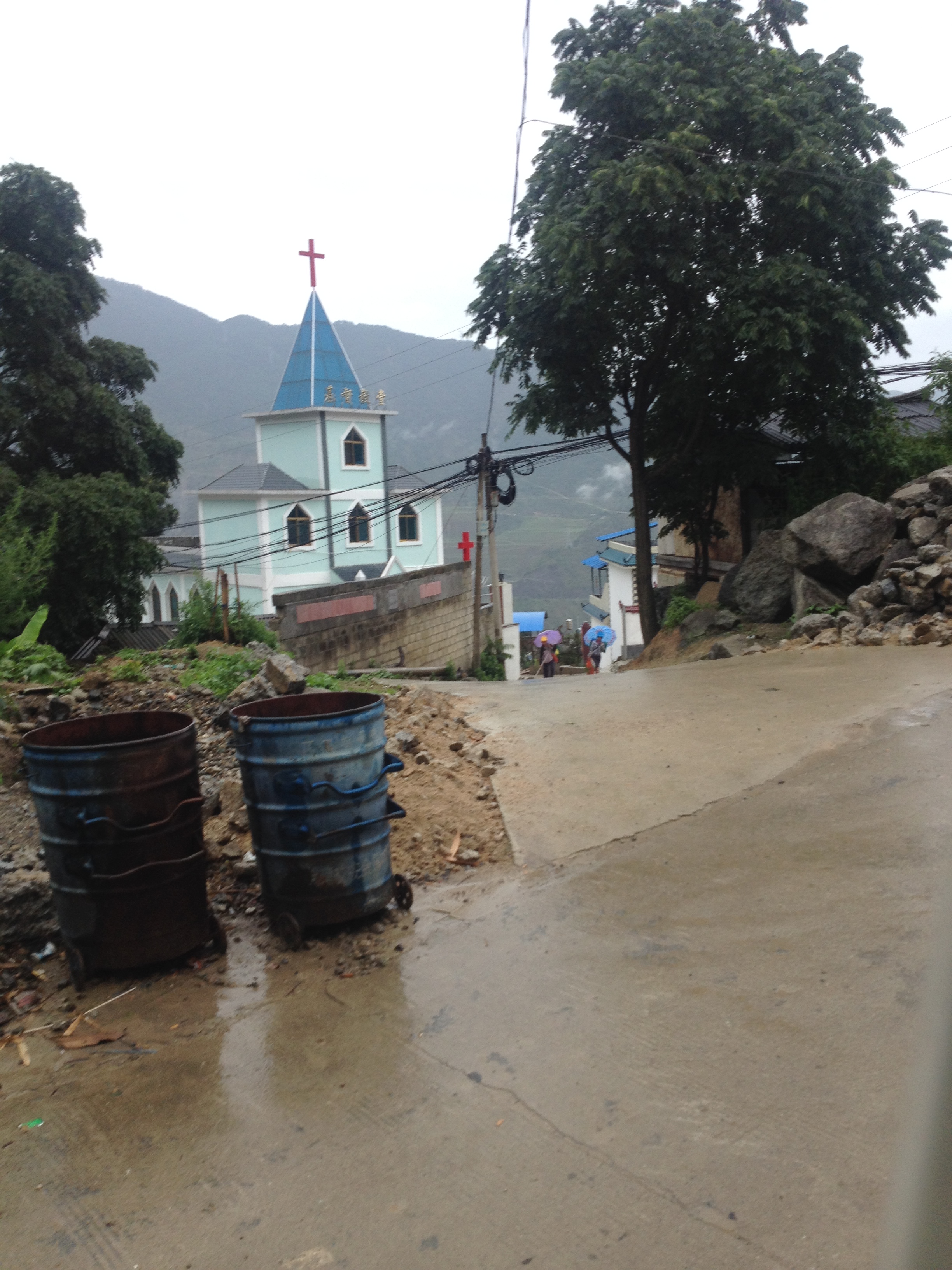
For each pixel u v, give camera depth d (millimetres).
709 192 15859
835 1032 3350
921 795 5680
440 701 9734
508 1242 2570
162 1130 3180
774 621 15930
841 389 18078
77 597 22688
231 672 9242
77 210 23531
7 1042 3830
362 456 49438
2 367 23438
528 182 18531
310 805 4336
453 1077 3348
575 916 4547
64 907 4148
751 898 4547
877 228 17406
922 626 11562
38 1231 2764
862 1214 2506
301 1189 2848
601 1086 3205
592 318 18172
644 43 16906
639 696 9680
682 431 20156
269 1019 3850
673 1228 2555
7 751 6246
